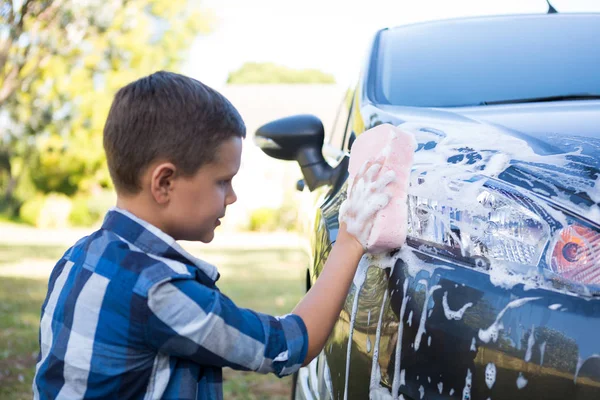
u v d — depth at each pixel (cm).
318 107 2839
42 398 123
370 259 157
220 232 1994
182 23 1789
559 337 122
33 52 902
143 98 121
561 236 132
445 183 148
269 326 124
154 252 122
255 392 361
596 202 135
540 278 129
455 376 130
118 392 117
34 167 2125
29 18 817
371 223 137
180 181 122
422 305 138
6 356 413
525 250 134
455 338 131
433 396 133
